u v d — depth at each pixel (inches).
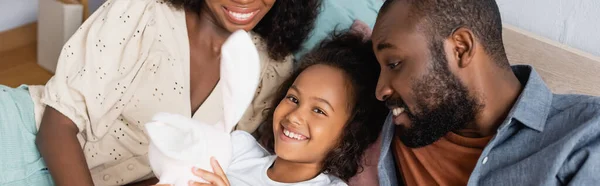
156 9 51.3
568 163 39.9
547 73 52.3
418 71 40.9
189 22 52.0
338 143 50.5
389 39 41.5
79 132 51.3
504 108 42.4
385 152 47.6
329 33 55.7
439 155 45.4
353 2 59.0
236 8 48.7
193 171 37.0
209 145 37.5
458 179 44.9
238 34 34.2
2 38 85.5
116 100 51.1
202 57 52.4
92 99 50.0
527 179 40.8
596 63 50.5
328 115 49.3
